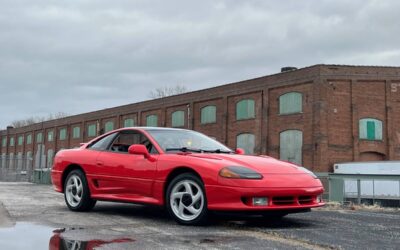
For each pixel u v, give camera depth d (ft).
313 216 23.15
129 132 23.57
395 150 106.52
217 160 19.45
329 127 104.01
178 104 149.89
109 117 185.26
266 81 119.14
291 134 111.75
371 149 105.40
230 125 129.90
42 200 29.94
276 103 116.37
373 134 106.22
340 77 105.40
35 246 14.73
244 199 18.31
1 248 14.44
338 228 19.12
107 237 16.31
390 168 89.25
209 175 18.74
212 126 136.15
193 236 16.78
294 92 111.75
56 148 221.66
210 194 18.62
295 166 20.76
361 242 16.10
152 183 20.83
